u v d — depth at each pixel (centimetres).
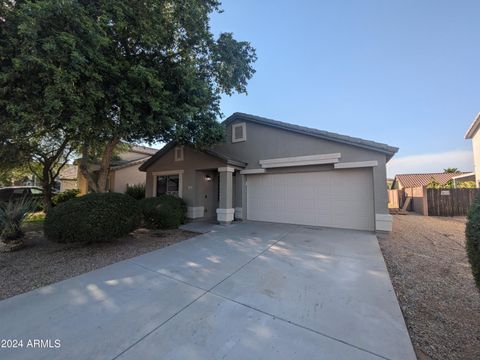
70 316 268
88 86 475
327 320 260
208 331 239
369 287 347
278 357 203
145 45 582
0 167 1005
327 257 495
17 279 381
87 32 441
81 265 449
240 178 1002
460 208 1165
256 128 977
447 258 490
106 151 784
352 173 805
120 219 556
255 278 383
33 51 403
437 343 222
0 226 549
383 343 221
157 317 266
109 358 200
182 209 920
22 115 452
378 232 721
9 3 416
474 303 298
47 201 1168
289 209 914
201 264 454
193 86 642
